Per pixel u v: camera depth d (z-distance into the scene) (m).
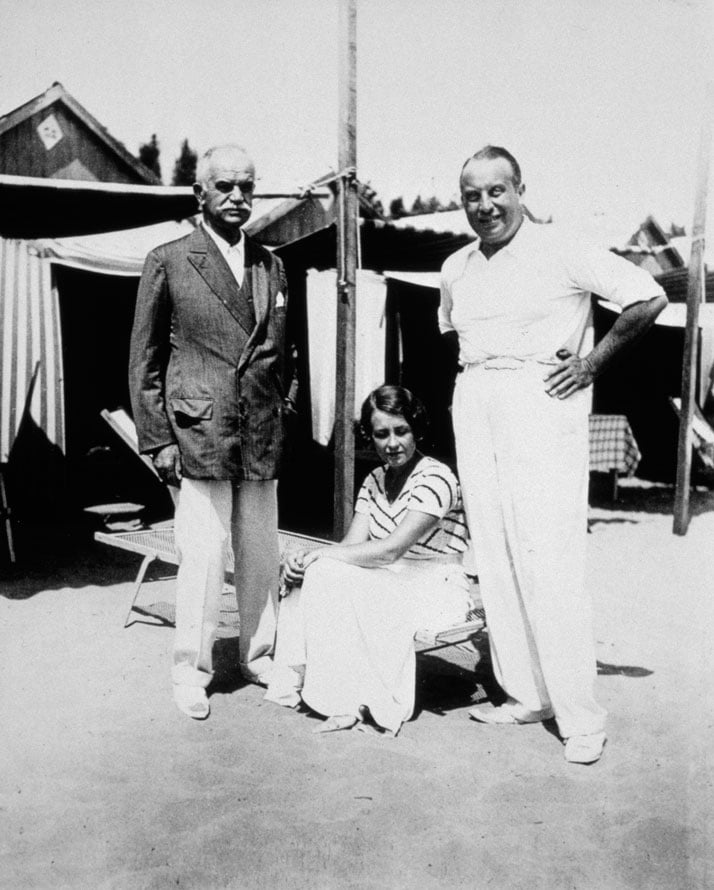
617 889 2.22
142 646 4.19
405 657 3.23
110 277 8.32
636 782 2.79
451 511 3.50
